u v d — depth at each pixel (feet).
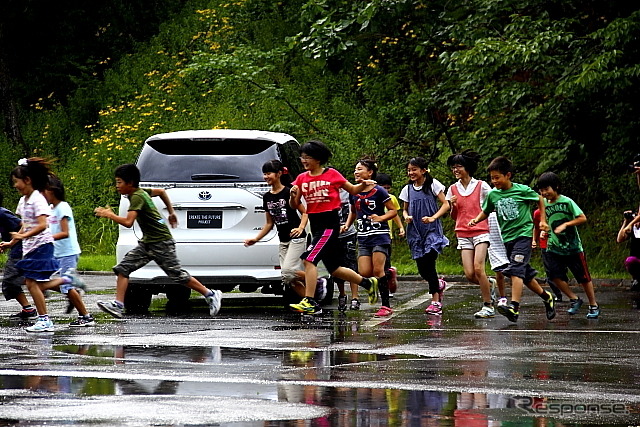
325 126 140.26
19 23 187.52
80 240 147.33
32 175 61.11
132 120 160.76
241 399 36.42
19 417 33.04
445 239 72.28
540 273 108.27
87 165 154.51
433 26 120.06
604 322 65.57
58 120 175.32
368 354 48.83
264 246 72.33
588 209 119.96
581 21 111.55
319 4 120.16
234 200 72.43
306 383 39.99
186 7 192.65
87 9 189.88
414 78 132.98
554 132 116.26
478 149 120.37
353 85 152.15
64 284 62.18
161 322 65.41
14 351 50.01
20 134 171.73
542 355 48.52
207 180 72.69
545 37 104.94
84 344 52.90
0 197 68.59
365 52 125.80
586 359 47.11
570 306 71.26
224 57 132.57
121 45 188.96
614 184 118.42
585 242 116.88
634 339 55.57
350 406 35.14
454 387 39.06
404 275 110.32
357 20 115.85
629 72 100.37
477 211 69.62
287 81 154.92
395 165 132.77
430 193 72.02
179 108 160.76
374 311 74.43
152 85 167.84
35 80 187.42
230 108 153.38
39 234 60.80
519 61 105.60
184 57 176.86
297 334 57.93
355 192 68.33
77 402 35.73
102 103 174.91
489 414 33.76
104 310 65.46
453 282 105.50
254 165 73.26
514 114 117.19
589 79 100.42
